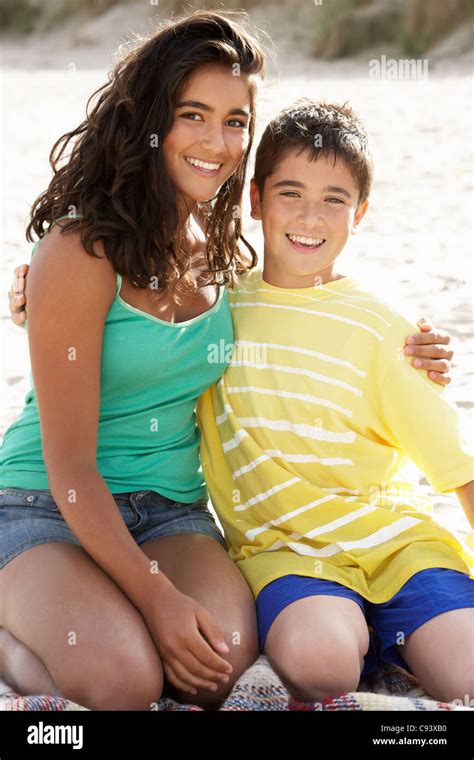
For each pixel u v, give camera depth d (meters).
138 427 2.91
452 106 14.45
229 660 2.63
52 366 2.72
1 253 7.75
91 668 2.49
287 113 3.13
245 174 3.18
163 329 2.84
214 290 3.07
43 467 2.87
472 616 2.64
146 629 2.58
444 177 10.20
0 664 2.75
